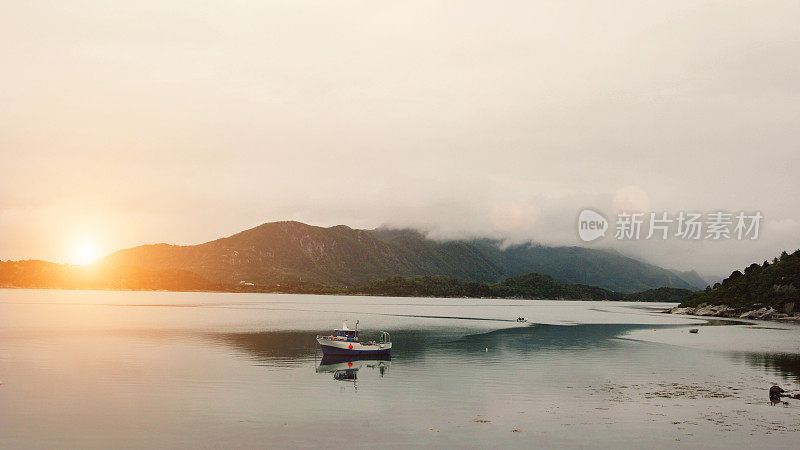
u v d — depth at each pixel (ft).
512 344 343.26
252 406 164.86
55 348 288.71
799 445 131.03
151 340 334.24
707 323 599.57
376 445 130.41
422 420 151.33
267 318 600.39
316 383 201.26
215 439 134.00
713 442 133.08
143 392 181.47
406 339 379.55
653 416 155.12
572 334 426.51
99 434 136.87
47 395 175.83
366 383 202.39
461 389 192.13
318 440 133.80
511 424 147.54
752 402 171.73
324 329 446.60
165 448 127.44
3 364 234.17
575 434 139.13
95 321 491.72
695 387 195.42
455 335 415.85
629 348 319.06
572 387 195.52
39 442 130.93
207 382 199.82
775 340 380.37
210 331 409.28
